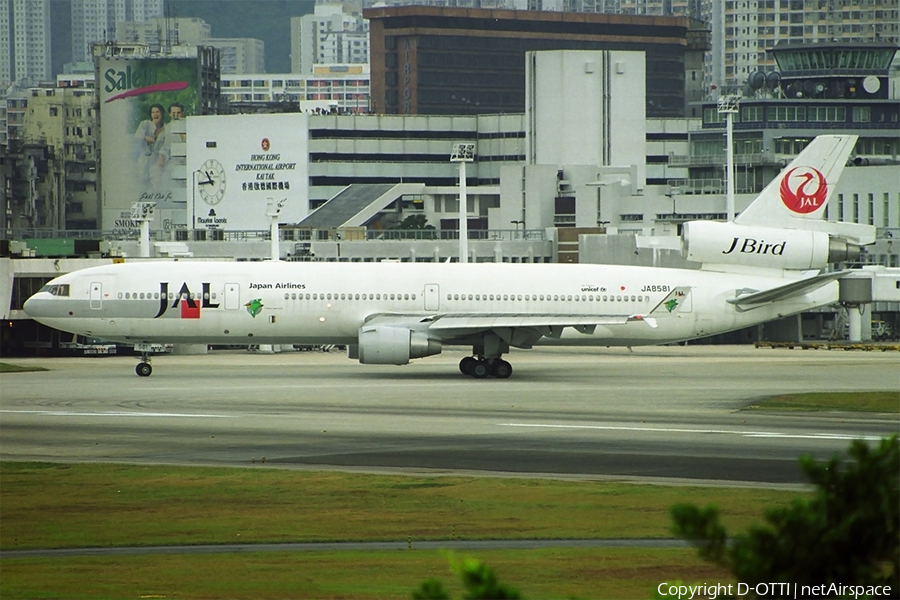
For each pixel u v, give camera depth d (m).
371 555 109.88
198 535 118.81
